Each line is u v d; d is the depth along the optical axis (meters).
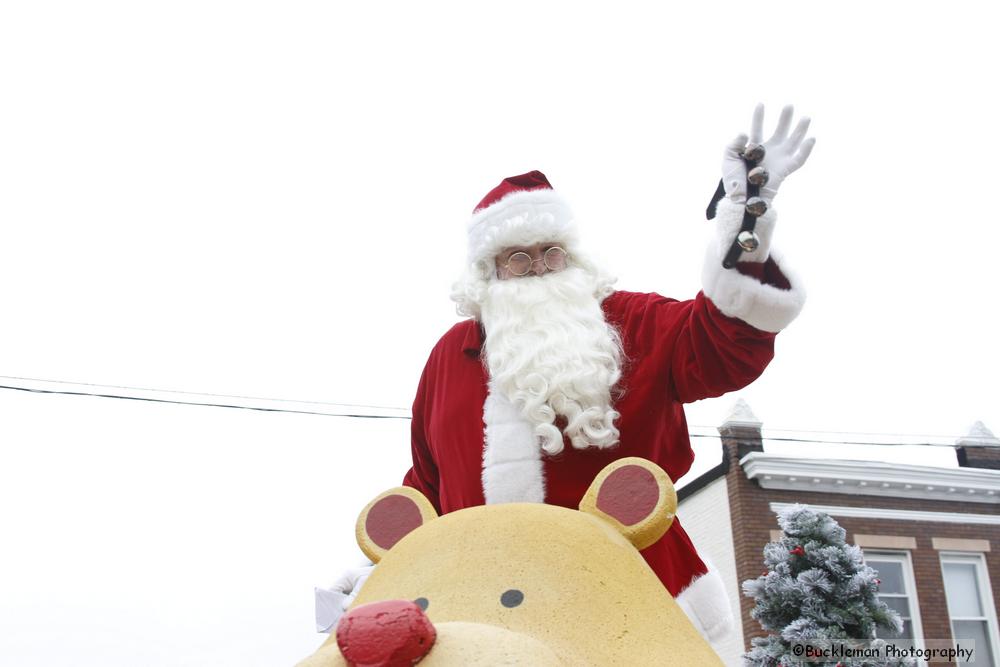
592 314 3.02
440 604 2.29
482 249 3.22
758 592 5.64
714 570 3.14
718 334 2.76
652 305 3.08
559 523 2.47
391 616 1.87
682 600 2.99
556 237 3.20
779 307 2.63
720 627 3.01
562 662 2.03
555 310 3.02
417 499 2.79
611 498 2.59
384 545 2.73
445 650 1.88
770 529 12.51
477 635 1.91
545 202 3.23
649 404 2.92
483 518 2.52
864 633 5.38
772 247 2.71
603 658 2.16
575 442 2.80
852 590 5.44
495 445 2.86
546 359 2.88
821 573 5.52
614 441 2.83
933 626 12.40
